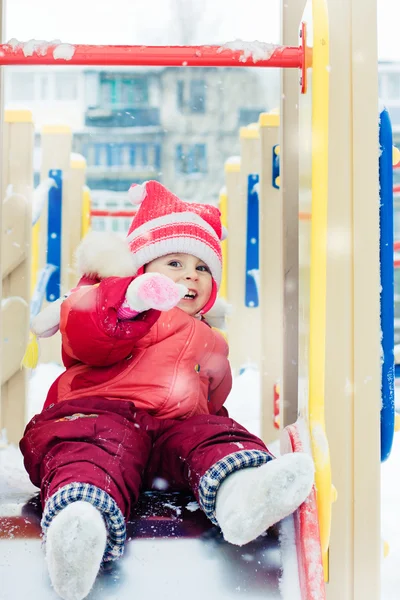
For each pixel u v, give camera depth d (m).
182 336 1.65
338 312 1.37
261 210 2.46
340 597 1.34
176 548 1.16
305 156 1.36
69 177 3.60
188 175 10.34
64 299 1.51
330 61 1.38
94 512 1.04
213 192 10.36
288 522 1.22
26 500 1.37
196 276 1.89
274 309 2.43
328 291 1.37
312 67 1.25
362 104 1.37
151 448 1.40
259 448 1.26
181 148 10.38
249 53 1.33
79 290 1.47
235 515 1.09
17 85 10.46
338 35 1.38
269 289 2.43
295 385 1.72
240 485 1.13
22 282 2.40
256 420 2.89
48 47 1.34
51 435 1.28
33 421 1.41
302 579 1.08
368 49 1.37
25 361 1.58
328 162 1.37
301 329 1.41
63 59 1.34
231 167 3.74
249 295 3.70
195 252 1.88
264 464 1.15
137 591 1.06
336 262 1.36
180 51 1.34
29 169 2.47
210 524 1.24
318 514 1.19
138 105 10.43
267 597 1.06
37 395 3.23
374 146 1.36
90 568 0.99
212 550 1.15
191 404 1.57
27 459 1.34
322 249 1.24
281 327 1.76
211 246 1.90
